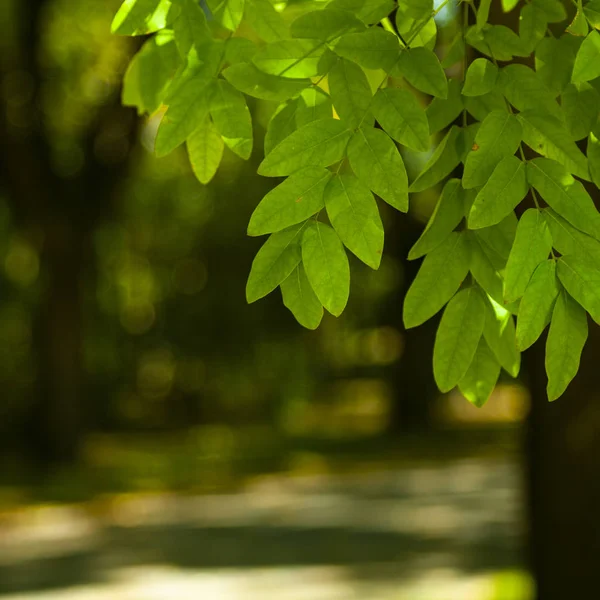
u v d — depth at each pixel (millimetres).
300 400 39031
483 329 2600
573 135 2502
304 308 2393
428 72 2371
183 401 40000
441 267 2492
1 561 14086
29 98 24375
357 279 34094
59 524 17875
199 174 2982
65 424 26500
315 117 2666
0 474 24516
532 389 6488
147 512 19422
